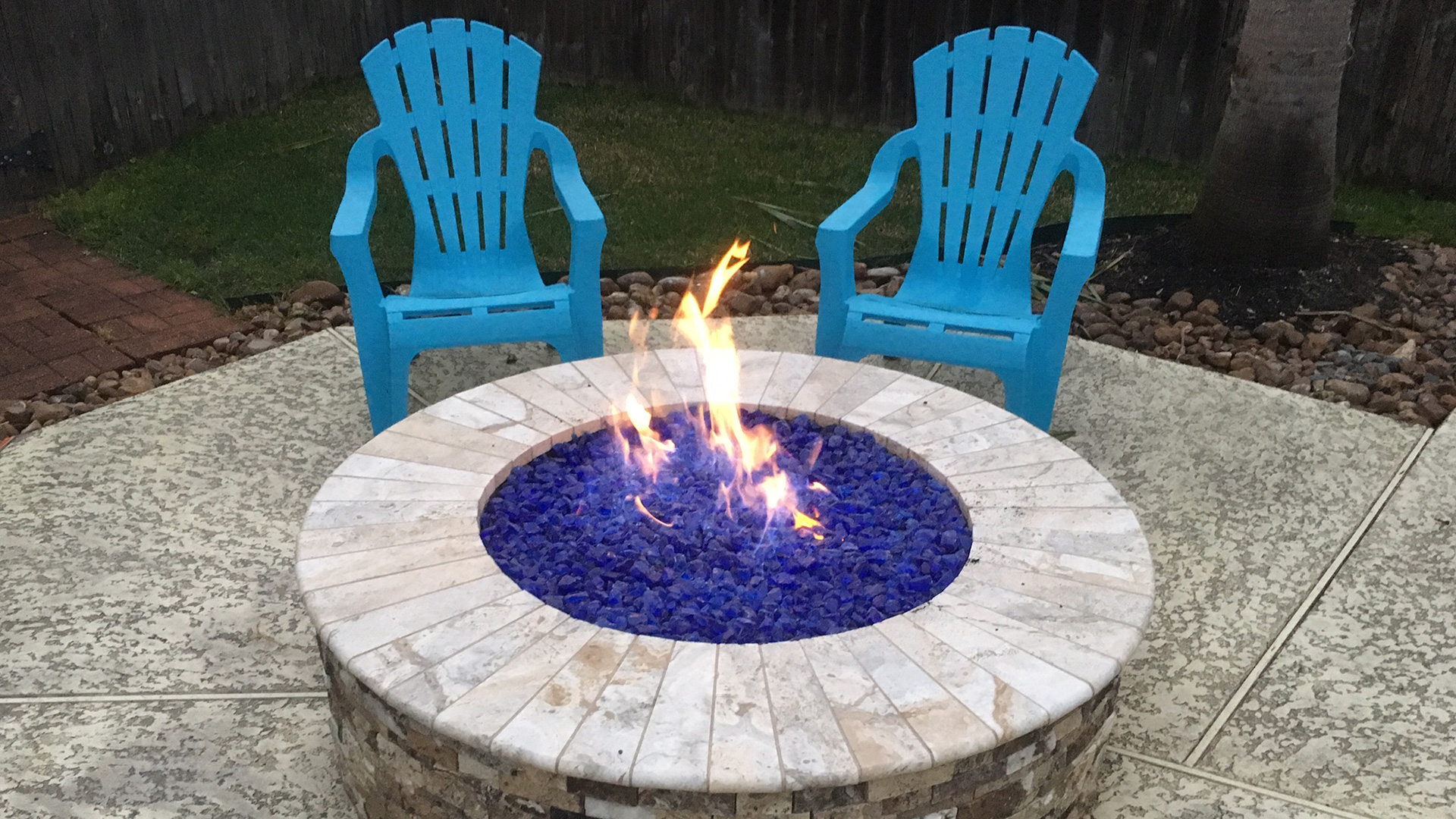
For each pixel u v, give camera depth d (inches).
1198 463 138.3
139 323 177.0
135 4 232.7
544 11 312.2
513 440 107.3
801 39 284.2
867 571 92.7
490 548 94.3
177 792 89.1
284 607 112.0
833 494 105.0
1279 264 189.3
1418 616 111.8
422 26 147.3
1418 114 235.8
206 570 117.0
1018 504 96.0
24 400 153.6
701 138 274.4
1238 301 184.7
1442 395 154.2
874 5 273.6
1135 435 144.6
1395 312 183.9
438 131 150.1
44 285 189.5
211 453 138.4
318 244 204.7
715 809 69.0
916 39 273.3
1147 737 96.7
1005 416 112.7
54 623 108.1
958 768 71.3
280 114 271.0
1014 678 74.7
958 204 151.5
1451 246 213.3
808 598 89.8
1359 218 225.3
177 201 220.7
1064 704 72.4
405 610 81.0
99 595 112.4
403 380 134.3
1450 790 90.6
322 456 138.6
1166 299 189.5
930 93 149.3
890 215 229.3
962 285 152.1
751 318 179.3
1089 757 81.7
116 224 210.4
